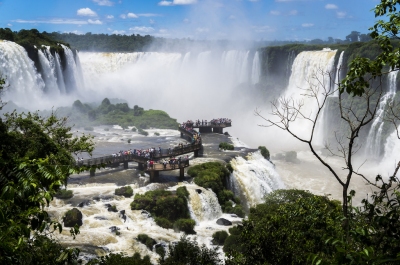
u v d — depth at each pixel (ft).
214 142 286.05
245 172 223.92
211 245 151.53
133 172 207.21
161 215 166.81
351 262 29.53
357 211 47.26
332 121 334.44
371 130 293.64
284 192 163.53
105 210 164.96
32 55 362.53
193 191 181.68
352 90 49.98
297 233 77.71
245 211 203.41
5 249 35.55
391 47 51.11
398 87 296.30
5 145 109.60
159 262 124.67
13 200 38.47
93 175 198.29
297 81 410.93
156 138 313.53
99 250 134.72
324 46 444.14
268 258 82.02
